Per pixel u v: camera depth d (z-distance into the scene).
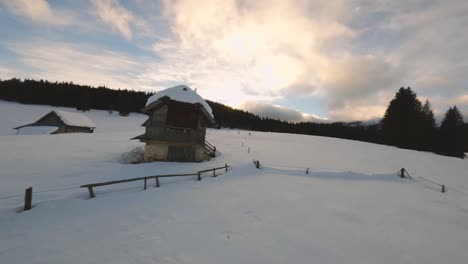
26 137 25.64
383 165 25.62
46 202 8.41
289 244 5.97
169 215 7.64
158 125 19.53
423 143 44.00
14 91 75.88
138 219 7.25
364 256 5.58
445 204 10.41
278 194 10.43
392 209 9.20
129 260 4.96
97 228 6.55
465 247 6.31
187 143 19.84
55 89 83.44
